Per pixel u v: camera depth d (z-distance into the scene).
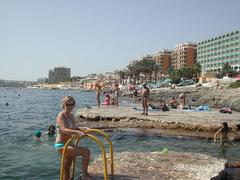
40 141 18.03
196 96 70.88
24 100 83.06
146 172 9.55
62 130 7.82
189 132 20.70
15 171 11.56
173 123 21.88
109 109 30.95
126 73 192.75
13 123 28.69
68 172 8.24
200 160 11.15
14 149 15.66
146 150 15.85
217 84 93.56
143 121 23.05
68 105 7.96
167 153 12.09
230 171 10.95
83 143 16.88
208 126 20.89
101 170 9.62
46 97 107.81
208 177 9.28
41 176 10.96
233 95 57.53
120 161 10.69
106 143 17.20
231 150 16.27
